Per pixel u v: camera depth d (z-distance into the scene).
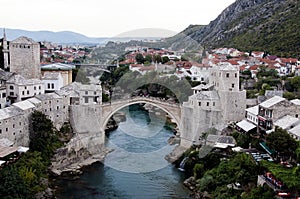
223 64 116.50
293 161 82.44
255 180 81.00
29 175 87.19
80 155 117.69
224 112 112.12
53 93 123.31
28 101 113.06
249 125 107.06
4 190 73.94
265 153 91.62
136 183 98.19
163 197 89.25
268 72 173.88
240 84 159.75
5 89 121.81
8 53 162.00
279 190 71.00
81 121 122.50
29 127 109.69
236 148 97.94
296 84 148.38
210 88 117.00
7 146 95.06
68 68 163.38
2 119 98.00
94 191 93.19
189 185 96.00
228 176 87.69
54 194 90.06
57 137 115.75
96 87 121.12
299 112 100.19
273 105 99.88
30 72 145.25
